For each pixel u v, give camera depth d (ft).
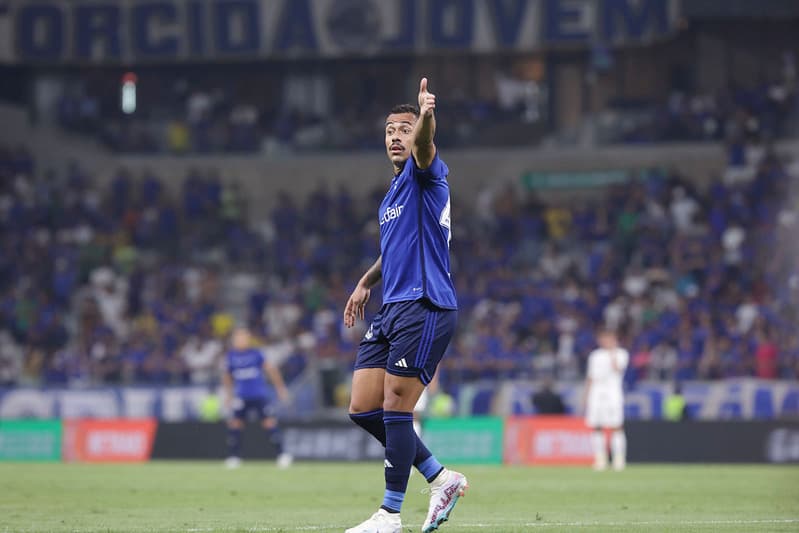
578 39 379.14
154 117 424.46
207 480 157.99
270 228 407.64
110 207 398.83
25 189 398.01
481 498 119.44
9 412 275.80
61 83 421.59
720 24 387.34
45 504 110.22
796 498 119.24
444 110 409.28
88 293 360.69
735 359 276.62
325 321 326.03
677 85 396.16
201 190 401.29
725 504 109.60
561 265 352.90
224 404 272.10
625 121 397.60
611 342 202.28
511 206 380.17
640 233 354.13
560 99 405.18
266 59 406.62
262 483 150.82
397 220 70.23
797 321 313.94
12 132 413.39
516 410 264.52
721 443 219.61
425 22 386.93
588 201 392.27
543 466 215.72
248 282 368.27
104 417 274.98
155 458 242.17
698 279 333.62
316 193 388.78
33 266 368.27
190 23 396.98
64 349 330.54
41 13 401.08
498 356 295.48
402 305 69.21
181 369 293.84
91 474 174.60
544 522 86.43
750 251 341.82
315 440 234.99
